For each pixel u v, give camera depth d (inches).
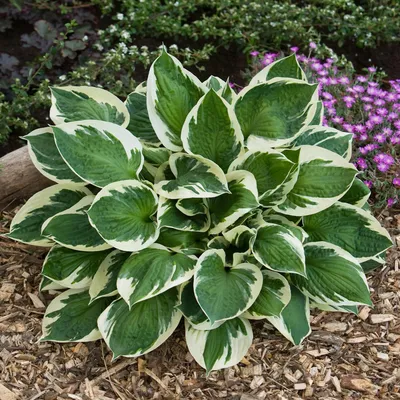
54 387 54.7
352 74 83.6
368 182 69.0
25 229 57.6
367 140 73.1
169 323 55.0
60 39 80.4
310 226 60.1
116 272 56.4
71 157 53.4
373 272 64.3
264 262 53.6
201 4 89.7
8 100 77.5
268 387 55.1
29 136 57.3
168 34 88.0
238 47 87.7
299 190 56.8
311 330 59.1
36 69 80.1
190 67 86.1
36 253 64.9
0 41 83.4
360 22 89.7
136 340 54.2
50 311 57.7
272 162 54.8
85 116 57.7
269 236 55.1
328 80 74.2
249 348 57.5
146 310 55.1
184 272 53.7
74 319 57.1
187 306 55.5
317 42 88.0
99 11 89.0
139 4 85.3
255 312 55.1
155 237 54.1
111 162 54.7
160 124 56.9
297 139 61.4
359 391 55.2
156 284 52.5
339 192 56.0
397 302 61.8
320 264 57.0
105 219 52.4
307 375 56.0
